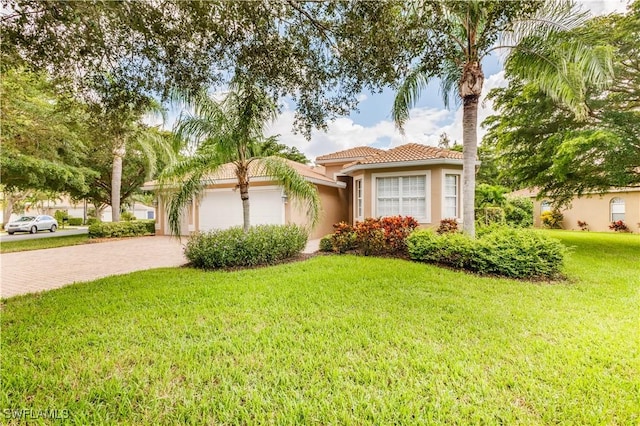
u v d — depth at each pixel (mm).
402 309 4973
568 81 7125
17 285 7227
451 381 3020
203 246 8633
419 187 12930
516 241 7391
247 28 4922
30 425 2498
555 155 11094
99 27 4426
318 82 5973
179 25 4730
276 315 4770
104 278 7348
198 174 8992
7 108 10172
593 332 4070
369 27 4828
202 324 4445
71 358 3504
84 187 18516
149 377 3129
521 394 2814
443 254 8188
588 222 21953
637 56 10070
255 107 7176
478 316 4652
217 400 2754
